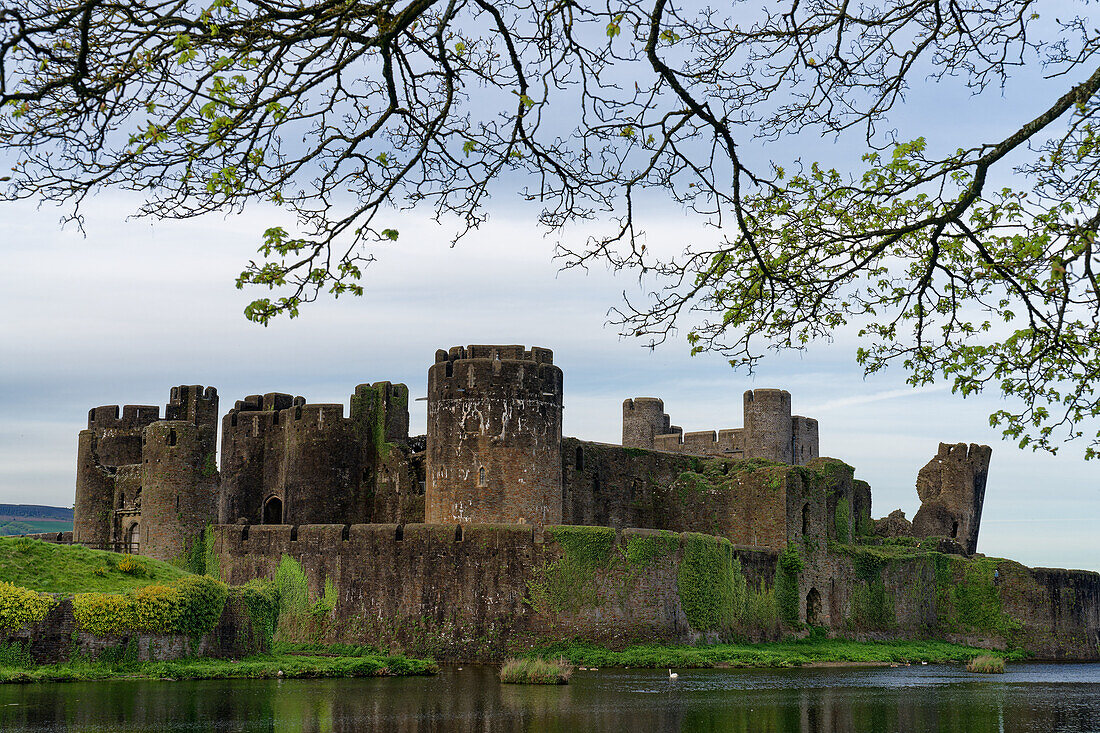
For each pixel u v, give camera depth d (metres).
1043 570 105.38
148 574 62.09
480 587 72.12
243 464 95.94
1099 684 69.00
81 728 40.06
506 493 75.75
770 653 78.31
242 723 41.97
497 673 64.88
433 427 78.25
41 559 60.38
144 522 81.00
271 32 14.66
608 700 52.16
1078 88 16.08
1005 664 93.88
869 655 85.31
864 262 17.80
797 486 89.69
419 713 46.16
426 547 72.88
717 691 57.53
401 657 66.75
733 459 96.12
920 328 19.03
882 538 105.19
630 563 74.25
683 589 77.25
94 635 55.47
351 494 89.81
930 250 18.45
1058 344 17.84
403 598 72.69
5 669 52.44
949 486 112.50
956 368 19.14
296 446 90.56
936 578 102.31
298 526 76.38
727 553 80.69
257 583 67.00
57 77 14.03
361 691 53.59
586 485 89.75
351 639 73.06
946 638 101.69
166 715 43.44
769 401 111.56
